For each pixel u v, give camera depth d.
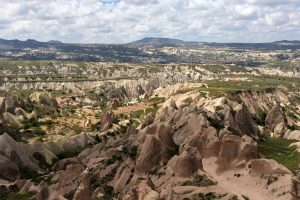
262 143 193.88
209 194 110.75
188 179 119.62
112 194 125.81
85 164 151.62
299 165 152.25
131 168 134.50
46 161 169.50
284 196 106.38
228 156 126.12
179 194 111.88
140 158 132.75
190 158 122.31
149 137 135.00
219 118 187.62
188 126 162.62
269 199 107.38
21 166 159.00
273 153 174.75
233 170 123.25
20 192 136.62
